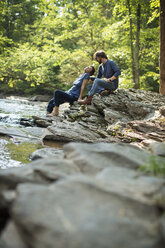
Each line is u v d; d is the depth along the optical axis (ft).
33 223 3.86
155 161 5.84
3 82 104.01
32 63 52.03
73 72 76.23
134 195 4.32
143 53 54.08
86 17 74.23
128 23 49.01
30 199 4.27
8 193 5.04
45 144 14.82
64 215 3.93
